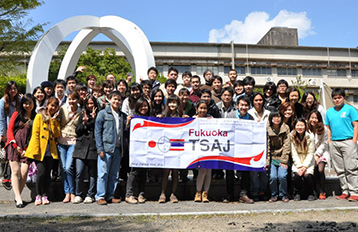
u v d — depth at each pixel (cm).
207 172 594
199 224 420
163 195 584
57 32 1009
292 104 645
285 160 600
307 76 4334
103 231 386
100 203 550
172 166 583
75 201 561
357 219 449
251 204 563
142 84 645
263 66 4259
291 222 431
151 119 590
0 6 1558
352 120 616
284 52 4341
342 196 623
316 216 466
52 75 2267
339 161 629
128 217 454
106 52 2842
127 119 589
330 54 4397
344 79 4391
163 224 419
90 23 1071
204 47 4175
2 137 564
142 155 581
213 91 729
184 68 4128
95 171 580
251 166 594
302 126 607
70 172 572
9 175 595
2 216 449
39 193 555
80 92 598
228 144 595
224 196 646
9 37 1631
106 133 562
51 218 447
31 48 1702
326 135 651
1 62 1748
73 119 577
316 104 682
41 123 552
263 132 605
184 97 603
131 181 579
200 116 603
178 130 592
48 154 562
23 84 1864
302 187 652
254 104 637
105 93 645
